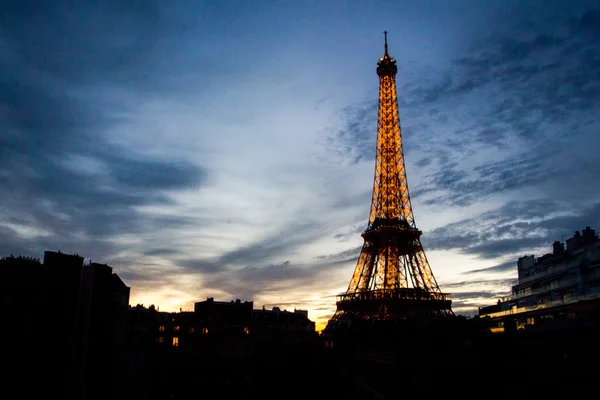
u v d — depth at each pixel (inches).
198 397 4945.9
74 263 2827.3
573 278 3154.5
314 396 5182.1
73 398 2704.2
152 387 4598.9
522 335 2635.3
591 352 2117.4
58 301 2687.0
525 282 4074.8
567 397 2110.0
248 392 5285.4
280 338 6761.8
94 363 2898.6
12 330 2440.9
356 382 4498.0
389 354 3405.5
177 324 6028.5
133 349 4092.0
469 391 2610.7
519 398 2348.7
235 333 6456.7
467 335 3137.3
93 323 2940.5
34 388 2486.5
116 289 3363.7
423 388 2805.1
